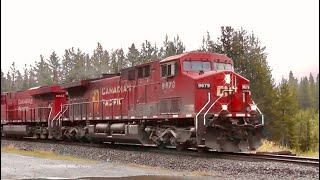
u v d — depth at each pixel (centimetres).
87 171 1434
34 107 3566
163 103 2128
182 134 1994
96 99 2766
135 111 2347
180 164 1612
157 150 2145
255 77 4462
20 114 3806
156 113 2177
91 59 8138
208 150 2067
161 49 7344
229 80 1991
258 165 1508
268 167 1461
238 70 4347
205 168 1516
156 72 2191
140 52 7900
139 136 2278
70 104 3084
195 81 1939
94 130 2719
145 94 2270
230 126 1936
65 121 3128
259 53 4662
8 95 4066
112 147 2470
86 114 2867
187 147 2097
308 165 1516
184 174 1388
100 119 2672
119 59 7906
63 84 3152
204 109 1923
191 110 1947
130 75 2398
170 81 2089
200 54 2089
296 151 2783
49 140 3262
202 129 1884
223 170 1455
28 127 3578
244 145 1961
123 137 2403
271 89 4609
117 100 2520
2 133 3991
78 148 2333
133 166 1622
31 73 10081
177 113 2023
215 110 1947
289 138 4997
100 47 8181
